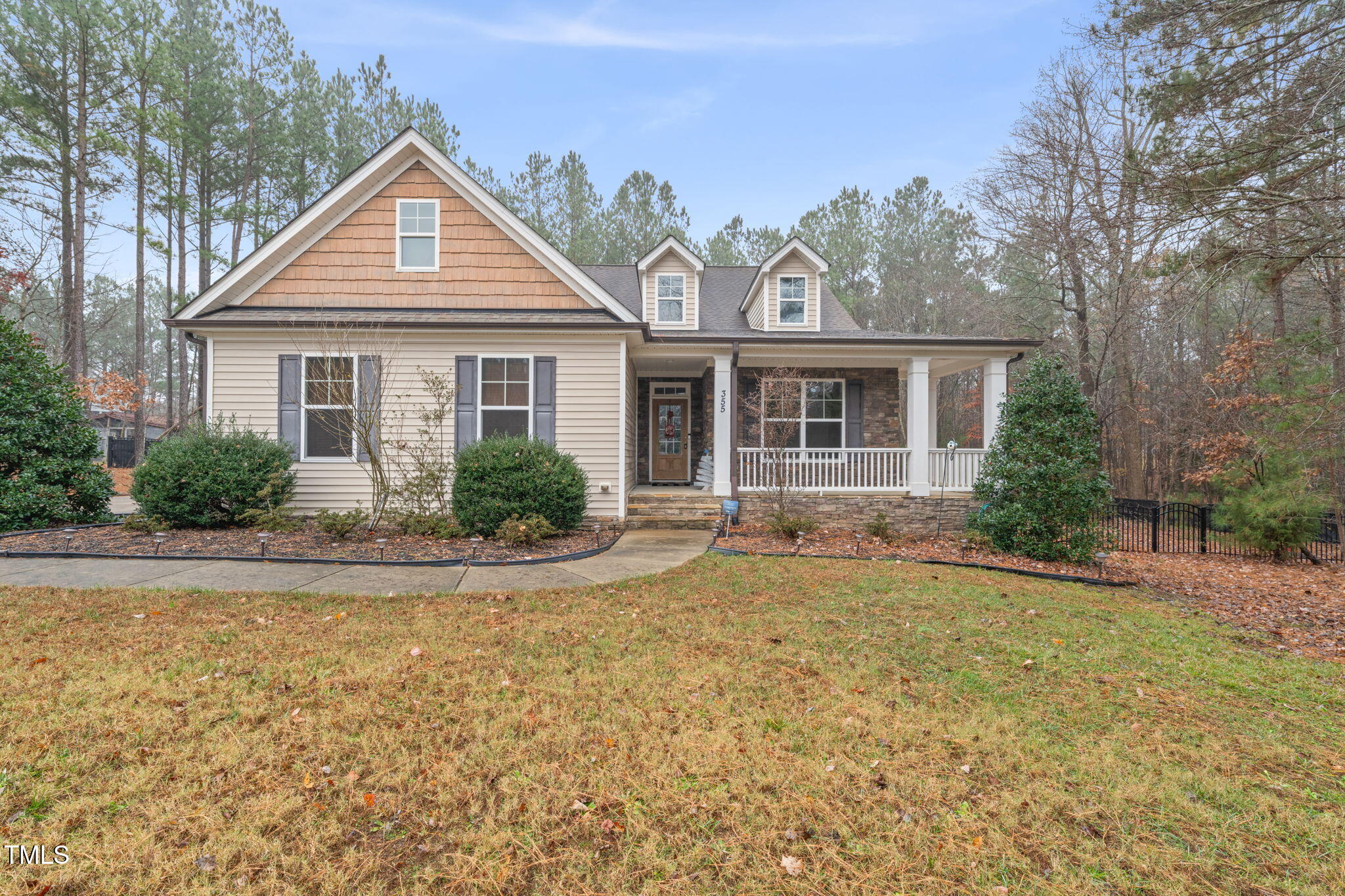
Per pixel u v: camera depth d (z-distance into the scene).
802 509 11.80
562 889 2.34
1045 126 18.17
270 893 2.27
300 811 2.73
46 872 2.31
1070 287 20.80
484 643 4.84
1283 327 15.75
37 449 9.71
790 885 2.39
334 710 3.62
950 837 2.69
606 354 10.84
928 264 30.23
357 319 10.32
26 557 7.48
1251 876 2.50
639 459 15.41
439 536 9.27
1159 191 7.03
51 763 2.99
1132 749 3.50
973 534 10.14
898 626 5.59
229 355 10.30
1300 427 8.21
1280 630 6.95
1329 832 2.79
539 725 3.52
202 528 9.26
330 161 26.14
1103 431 22.66
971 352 12.09
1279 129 6.77
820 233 31.62
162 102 22.28
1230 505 11.97
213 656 4.38
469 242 11.29
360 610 5.66
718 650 4.83
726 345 11.83
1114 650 5.24
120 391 23.22
